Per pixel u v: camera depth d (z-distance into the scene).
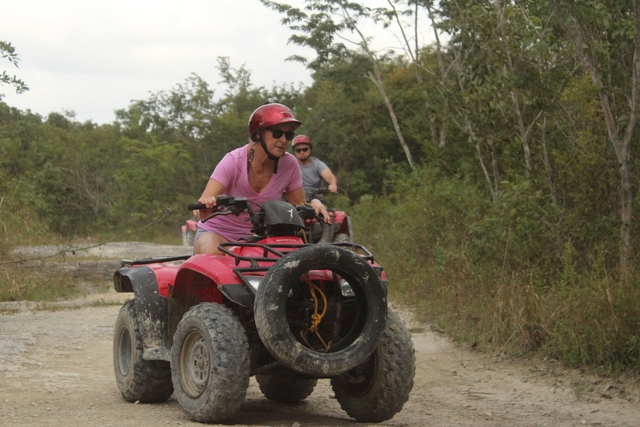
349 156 33.06
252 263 5.00
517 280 9.09
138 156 36.25
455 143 14.65
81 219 30.00
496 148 11.66
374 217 17.42
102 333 9.08
